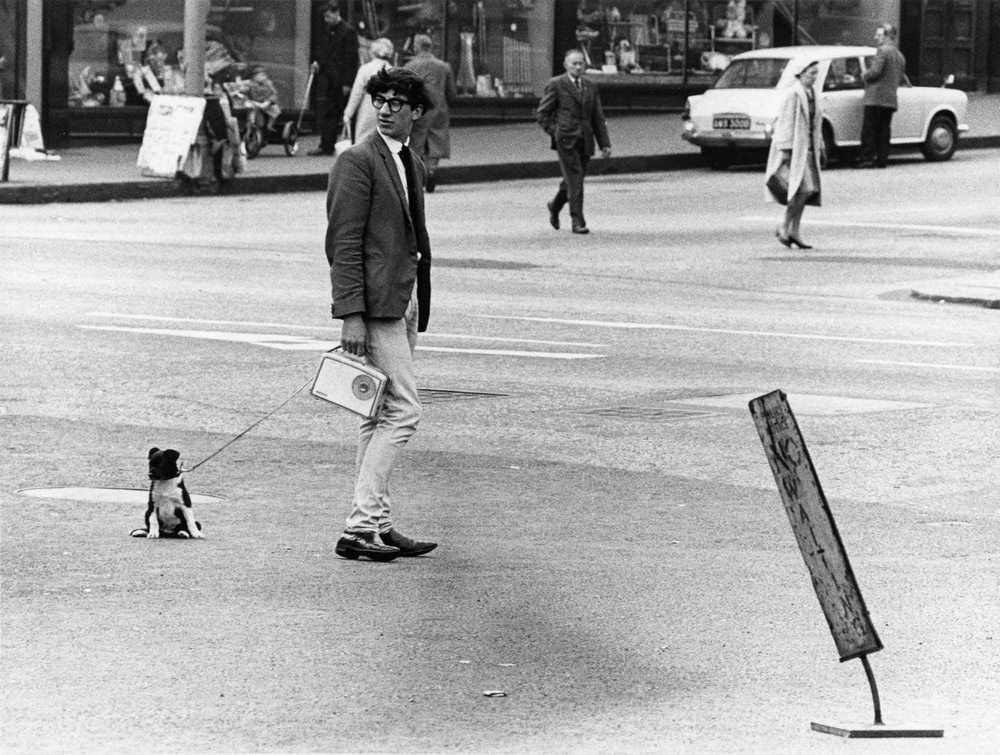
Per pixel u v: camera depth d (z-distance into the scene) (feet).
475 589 30.32
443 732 22.74
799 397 49.85
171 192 107.76
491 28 147.74
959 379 53.26
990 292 71.97
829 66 128.77
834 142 128.36
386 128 32.76
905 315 68.18
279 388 49.85
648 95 156.66
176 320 61.11
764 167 132.57
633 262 82.99
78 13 127.13
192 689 24.35
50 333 57.67
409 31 142.92
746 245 90.02
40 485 38.42
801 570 32.01
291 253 81.82
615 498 38.14
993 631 27.99
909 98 132.46
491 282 75.31
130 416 45.80
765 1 161.07
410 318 33.37
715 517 36.47
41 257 76.95
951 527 35.68
